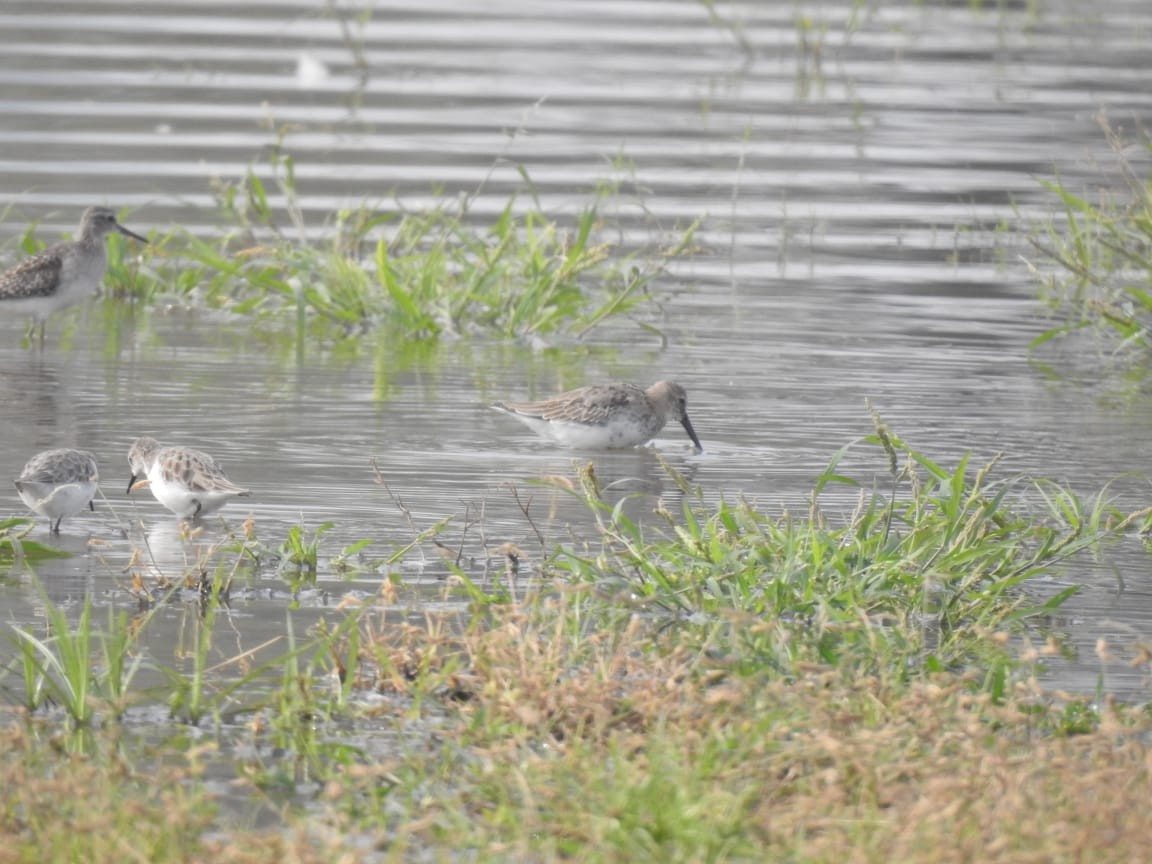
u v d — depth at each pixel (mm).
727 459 15828
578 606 10453
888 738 8500
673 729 8898
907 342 20844
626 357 19922
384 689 10070
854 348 20469
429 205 25609
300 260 21281
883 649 9969
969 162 29203
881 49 38562
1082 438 16656
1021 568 12180
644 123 31500
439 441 16156
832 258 24891
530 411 16266
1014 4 44406
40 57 34312
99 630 10961
